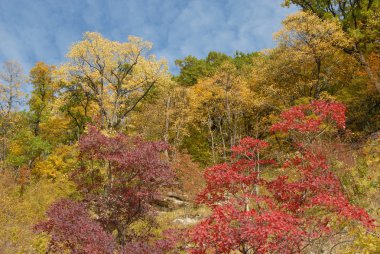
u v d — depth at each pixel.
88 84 22.19
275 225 5.34
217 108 26.17
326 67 23.48
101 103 21.39
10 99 27.14
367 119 22.16
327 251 7.36
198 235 5.58
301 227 6.46
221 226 5.52
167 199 18.91
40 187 17.50
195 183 18.03
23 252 11.98
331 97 20.28
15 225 13.41
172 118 26.56
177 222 15.81
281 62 22.89
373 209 8.78
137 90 22.89
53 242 8.35
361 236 6.69
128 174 9.69
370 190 9.70
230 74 24.44
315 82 21.73
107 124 20.62
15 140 27.05
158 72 22.31
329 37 20.97
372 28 21.97
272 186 7.29
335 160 10.91
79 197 14.93
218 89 24.58
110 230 9.22
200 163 27.30
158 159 9.34
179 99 26.39
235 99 24.12
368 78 21.55
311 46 20.84
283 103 23.11
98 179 10.33
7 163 24.80
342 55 23.09
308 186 6.95
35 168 23.00
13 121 28.06
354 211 5.80
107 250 7.49
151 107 26.27
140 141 10.02
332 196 6.50
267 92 23.16
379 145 13.75
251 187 7.36
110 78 22.16
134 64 21.64
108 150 9.61
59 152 22.39
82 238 7.59
